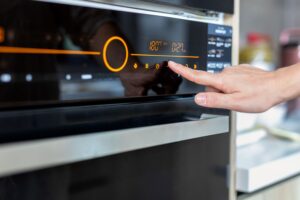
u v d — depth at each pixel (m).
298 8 1.70
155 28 0.56
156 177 0.60
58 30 0.45
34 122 0.44
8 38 0.41
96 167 0.52
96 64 0.49
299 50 1.53
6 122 0.42
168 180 0.62
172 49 0.59
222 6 0.69
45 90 0.44
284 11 1.69
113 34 0.50
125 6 0.53
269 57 1.54
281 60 1.60
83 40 0.47
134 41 0.53
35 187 0.46
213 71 0.67
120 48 0.51
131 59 0.53
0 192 0.44
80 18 0.47
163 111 0.58
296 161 0.92
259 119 1.20
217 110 0.69
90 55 0.48
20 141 0.41
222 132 0.67
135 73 0.54
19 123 0.43
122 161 0.55
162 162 0.61
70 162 0.47
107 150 0.48
